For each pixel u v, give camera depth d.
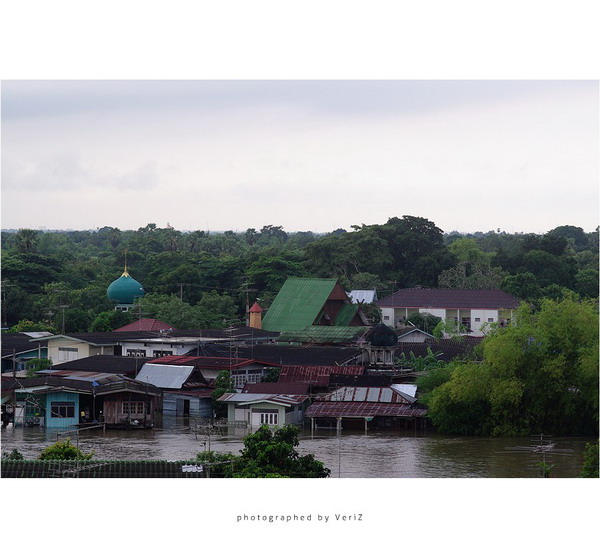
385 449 50.69
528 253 116.38
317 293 91.00
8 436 54.62
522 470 45.12
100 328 88.00
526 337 55.69
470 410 55.69
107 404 58.44
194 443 52.34
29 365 71.88
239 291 105.31
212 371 66.44
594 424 55.34
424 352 73.94
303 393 60.91
